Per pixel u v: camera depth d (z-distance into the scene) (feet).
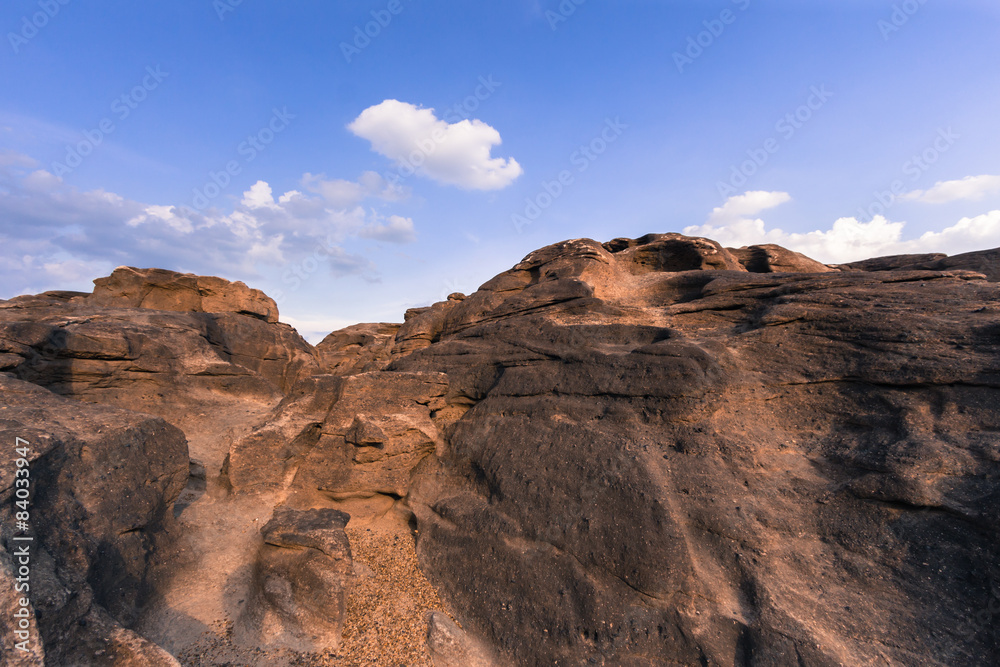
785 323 36.70
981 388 26.86
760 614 22.27
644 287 55.01
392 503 38.96
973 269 48.67
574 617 24.76
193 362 62.18
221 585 28.84
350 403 40.55
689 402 32.04
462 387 46.37
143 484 27.91
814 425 30.25
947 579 21.70
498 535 30.40
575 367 39.22
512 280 61.62
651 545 25.45
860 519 24.86
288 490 37.83
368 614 27.84
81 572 21.03
